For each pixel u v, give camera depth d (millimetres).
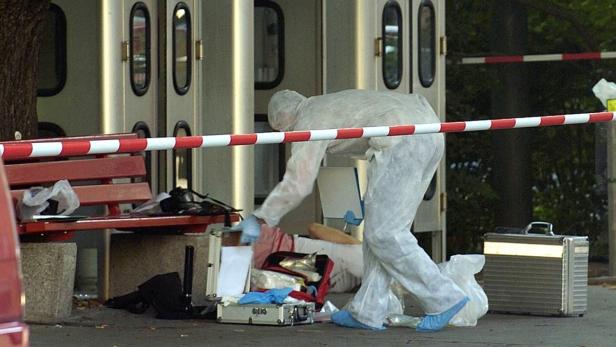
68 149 20516
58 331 25828
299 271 28531
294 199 25844
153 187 32719
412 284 25969
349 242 33625
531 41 58125
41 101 32406
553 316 28719
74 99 32312
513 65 50406
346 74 37625
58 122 32344
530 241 28891
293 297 27422
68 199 27328
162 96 33094
